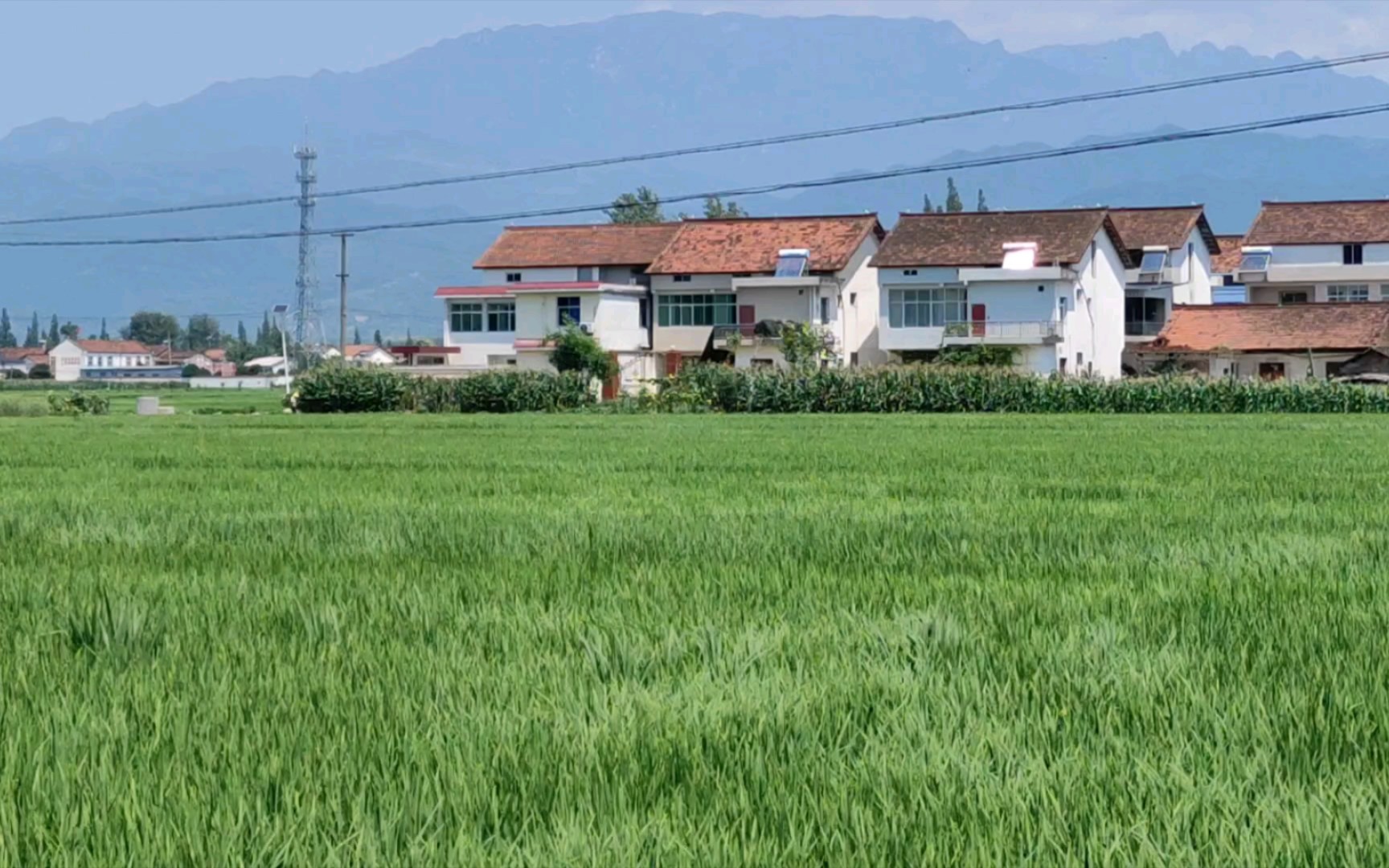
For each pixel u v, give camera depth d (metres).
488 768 17.61
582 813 15.97
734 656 23.80
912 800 16.22
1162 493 55.34
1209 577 32.59
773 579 32.41
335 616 28.03
